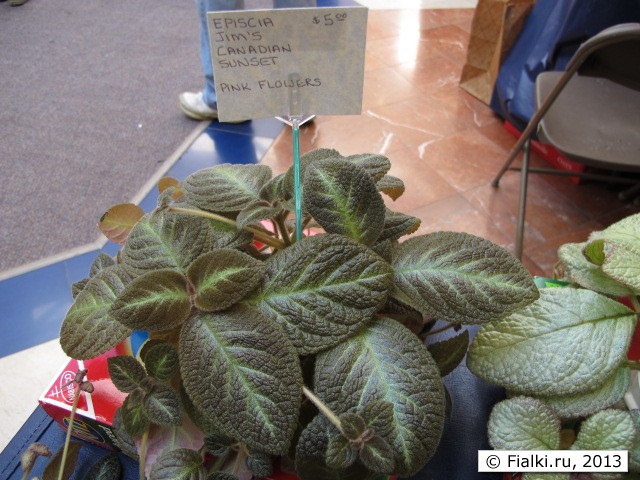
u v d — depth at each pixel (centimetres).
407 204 154
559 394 48
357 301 40
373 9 269
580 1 137
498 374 49
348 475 41
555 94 110
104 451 57
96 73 212
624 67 102
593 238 56
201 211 52
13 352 111
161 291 42
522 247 139
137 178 160
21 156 168
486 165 168
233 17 40
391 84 209
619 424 45
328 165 45
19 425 91
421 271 44
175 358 44
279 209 49
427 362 40
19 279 129
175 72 213
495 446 47
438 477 53
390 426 37
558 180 162
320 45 42
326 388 39
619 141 112
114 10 261
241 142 176
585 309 51
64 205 151
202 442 47
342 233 45
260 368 38
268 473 43
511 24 170
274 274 43
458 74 217
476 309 41
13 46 228
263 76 44
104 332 44
